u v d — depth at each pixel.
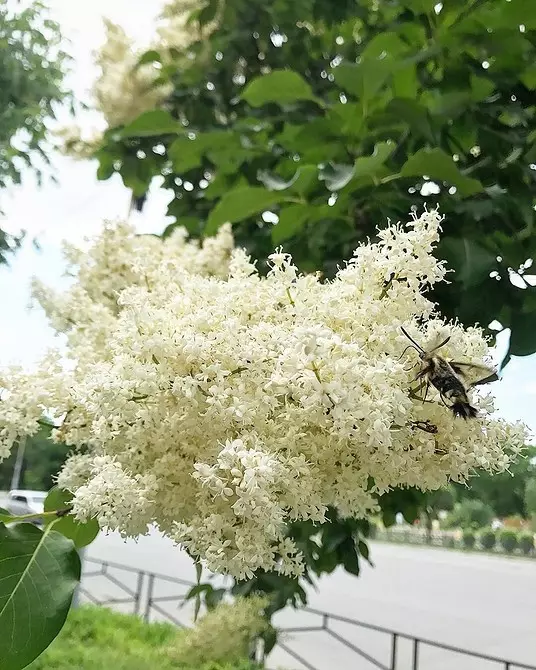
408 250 0.29
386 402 0.25
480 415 0.29
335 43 0.73
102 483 0.28
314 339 0.24
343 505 0.30
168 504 0.30
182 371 0.29
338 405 0.24
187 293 0.32
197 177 0.73
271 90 0.54
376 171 0.44
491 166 0.48
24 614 0.28
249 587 0.67
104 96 0.75
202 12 0.73
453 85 0.49
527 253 0.47
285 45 0.73
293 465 0.28
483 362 0.30
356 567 0.59
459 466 0.29
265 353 0.27
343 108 0.49
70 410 0.35
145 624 1.06
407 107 0.46
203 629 0.76
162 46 0.77
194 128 0.71
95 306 0.40
